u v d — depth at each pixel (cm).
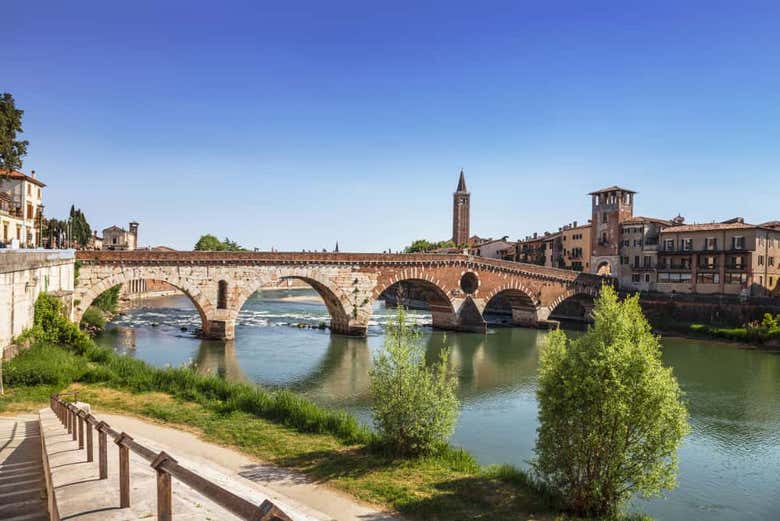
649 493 1903
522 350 6994
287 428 2602
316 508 1741
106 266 6000
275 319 9562
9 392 2936
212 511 1155
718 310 8288
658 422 1870
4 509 1211
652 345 1950
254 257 6894
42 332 3916
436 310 8944
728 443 3488
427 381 2352
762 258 8875
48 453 1482
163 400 3000
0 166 5403
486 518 1758
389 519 1705
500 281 8888
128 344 6372
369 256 7694
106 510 1003
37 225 7894
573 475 1956
